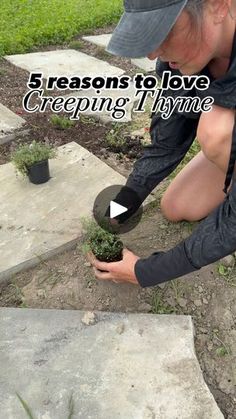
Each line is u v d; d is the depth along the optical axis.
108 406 0.74
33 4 2.50
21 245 1.02
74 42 2.07
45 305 0.93
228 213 0.73
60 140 1.40
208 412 0.74
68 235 1.04
